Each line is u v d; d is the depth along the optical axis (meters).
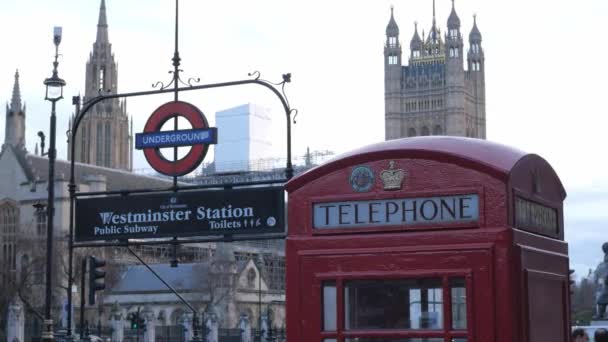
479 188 7.81
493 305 7.64
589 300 99.88
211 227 18.81
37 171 153.38
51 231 28.42
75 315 117.00
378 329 7.91
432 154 7.98
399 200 8.05
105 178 156.12
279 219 18.30
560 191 9.62
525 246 8.04
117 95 21.05
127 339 113.31
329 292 8.16
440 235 7.85
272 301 157.50
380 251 7.98
